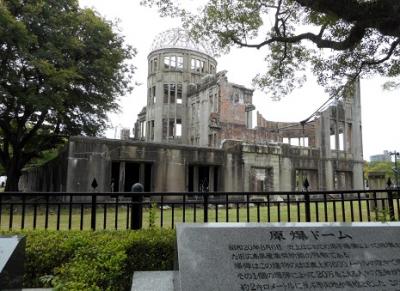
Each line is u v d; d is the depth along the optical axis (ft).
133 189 19.52
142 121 155.12
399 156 150.71
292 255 11.10
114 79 81.92
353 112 105.81
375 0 25.34
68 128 84.02
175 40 133.39
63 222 35.55
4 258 10.82
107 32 75.46
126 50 82.89
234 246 11.18
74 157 57.11
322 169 91.35
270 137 111.75
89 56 76.13
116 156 60.54
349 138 104.68
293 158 84.79
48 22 67.62
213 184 71.87
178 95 133.28
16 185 76.28
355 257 11.23
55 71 63.21
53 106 66.28
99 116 84.74
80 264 14.61
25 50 60.44
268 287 10.37
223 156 72.49
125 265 15.51
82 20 71.97
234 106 107.76
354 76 41.55
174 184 65.41
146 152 63.46
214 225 11.82
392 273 10.98
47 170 80.74
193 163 68.44
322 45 31.32
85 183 57.21
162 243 16.72
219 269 10.62
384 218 20.24
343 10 24.90
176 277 11.54
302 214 41.22
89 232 17.75
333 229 11.93
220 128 102.68
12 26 57.06
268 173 79.10
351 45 29.78
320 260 11.06
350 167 99.66
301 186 86.69
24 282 15.35
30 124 84.99
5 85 63.52
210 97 114.52
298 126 123.85
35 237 16.62
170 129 129.08
